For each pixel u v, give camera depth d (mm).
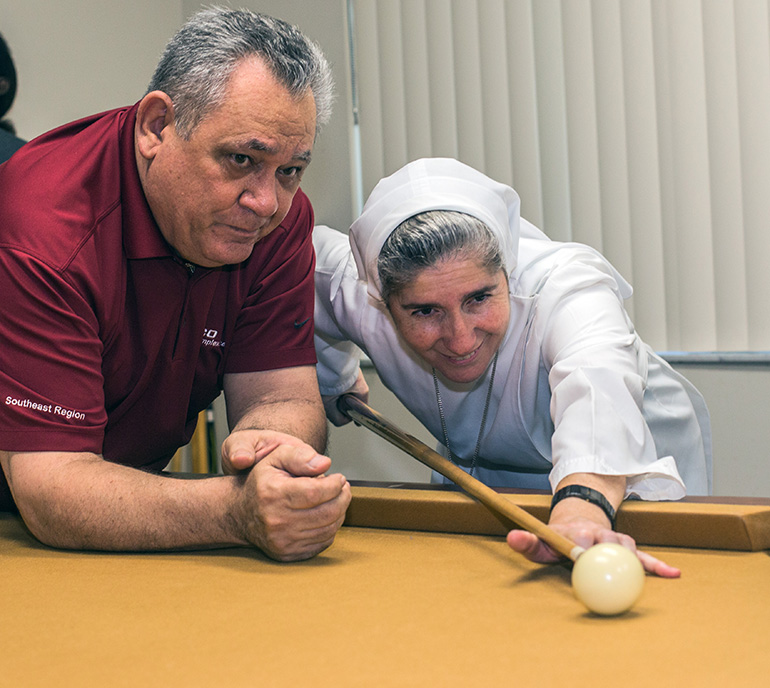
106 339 1497
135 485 1279
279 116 1296
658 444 1918
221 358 1715
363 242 1576
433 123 3805
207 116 1299
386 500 1351
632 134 3402
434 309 1494
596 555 902
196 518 1235
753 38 3178
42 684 774
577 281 1632
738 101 3219
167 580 1108
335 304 1968
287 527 1161
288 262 1692
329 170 4012
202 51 1303
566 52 3496
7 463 1332
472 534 1300
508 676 753
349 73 3973
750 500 1250
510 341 1691
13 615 974
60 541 1283
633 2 3354
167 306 1562
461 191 1505
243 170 1335
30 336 1299
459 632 871
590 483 1220
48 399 1306
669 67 3318
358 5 3910
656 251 3410
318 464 1188
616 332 1525
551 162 3568
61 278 1322
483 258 1445
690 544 1173
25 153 1448
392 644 843
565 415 1332
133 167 1438
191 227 1400
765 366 3266
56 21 3643
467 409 1869
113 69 3934
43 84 3582
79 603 1015
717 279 3311
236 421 1711
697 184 3316
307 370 1739
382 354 1904
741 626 860
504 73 3641
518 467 1987
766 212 3215
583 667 767
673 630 855
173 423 1715
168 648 853
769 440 3291
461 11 3695
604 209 3480
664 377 1980
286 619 933
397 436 1653
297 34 1358
